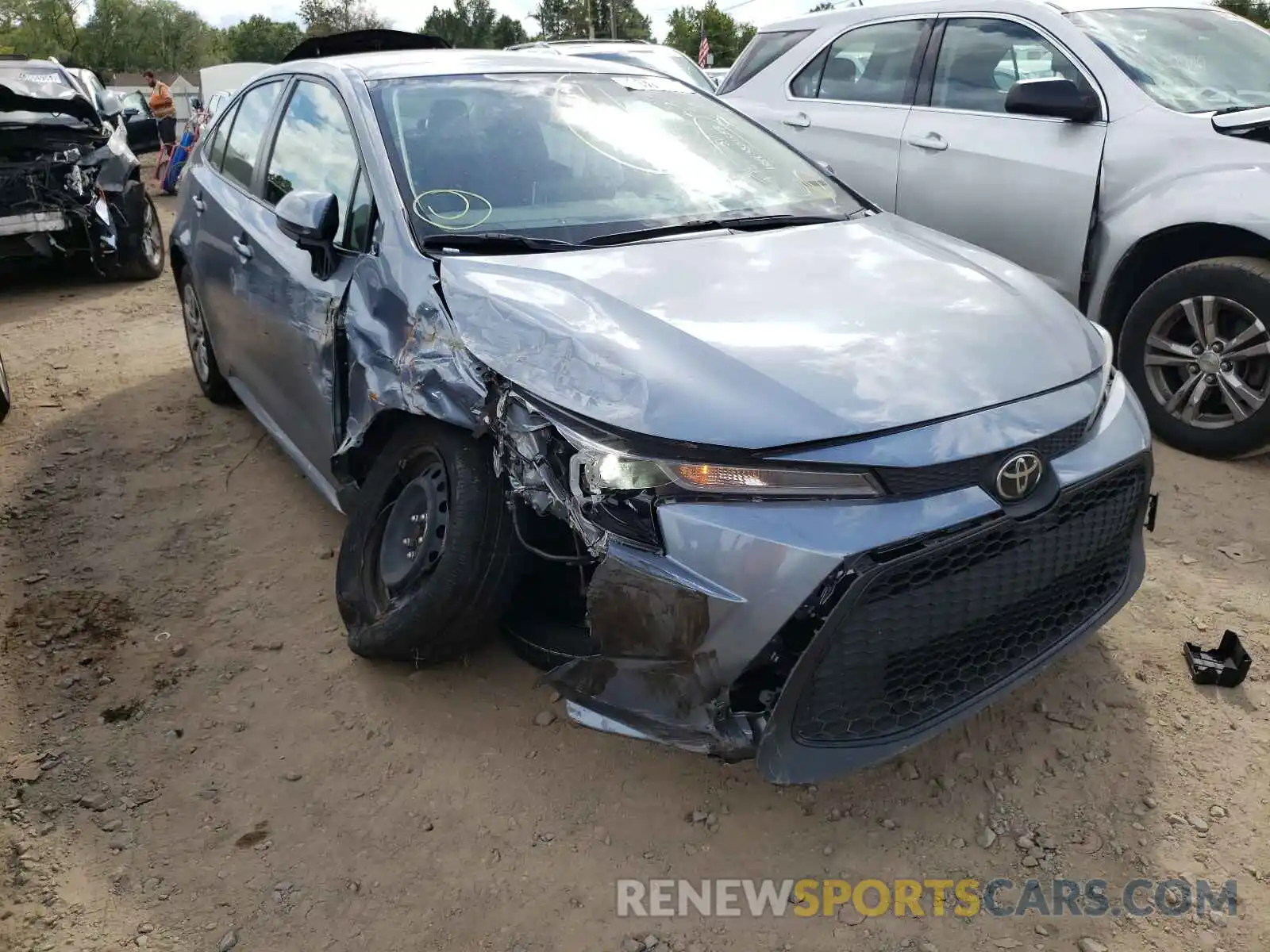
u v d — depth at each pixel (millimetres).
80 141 8453
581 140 3445
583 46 10133
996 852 2385
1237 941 2139
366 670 3092
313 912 2303
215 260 4328
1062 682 2906
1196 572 3414
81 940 2258
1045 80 4535
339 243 3283
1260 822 2420
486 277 2748
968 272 2881
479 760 2717
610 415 2242
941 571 2195
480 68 3652
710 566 2119
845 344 2389
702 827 2486
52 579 3703
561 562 2646
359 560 3021
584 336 2426
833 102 5793
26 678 3152
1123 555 2699
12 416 5289
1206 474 4074
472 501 2625
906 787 2576
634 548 2205
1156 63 4605
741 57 6633
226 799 2643
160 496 4316
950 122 5105
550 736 2787
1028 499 2285
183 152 14789
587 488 2254
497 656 3105
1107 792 2531
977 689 2371
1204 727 2725
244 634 3338
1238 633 3088
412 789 2639
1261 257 4117
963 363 2373
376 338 2904
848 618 2107
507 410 2463
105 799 2660
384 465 3004
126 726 2932
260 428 4992
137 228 8570
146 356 6301
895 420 2188
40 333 7027
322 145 3588
